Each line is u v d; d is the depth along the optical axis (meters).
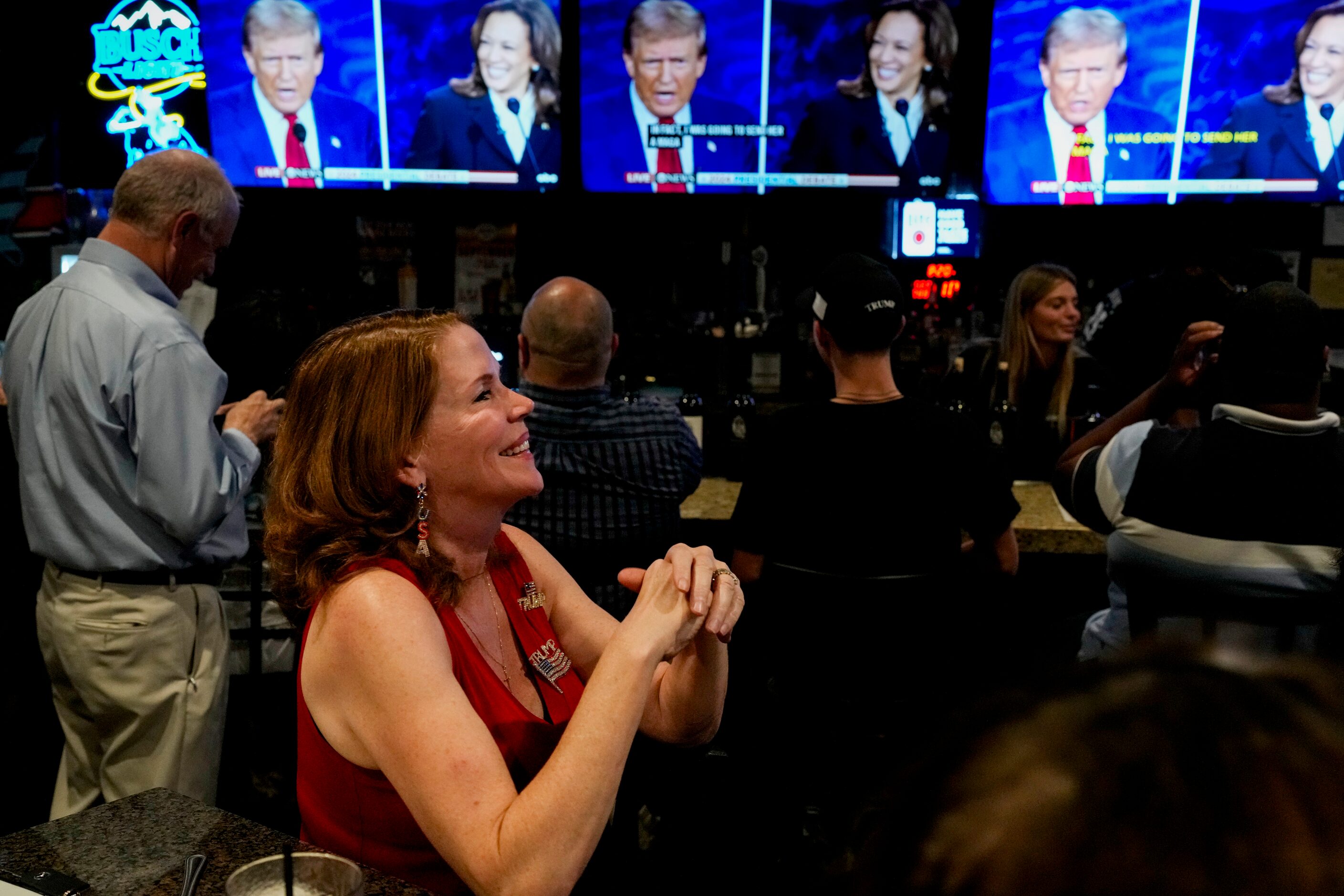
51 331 2.26
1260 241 3.82
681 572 1.29
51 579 2.39
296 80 3.35
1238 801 0.30
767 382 3.72
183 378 2.22
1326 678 0.34
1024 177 3.42
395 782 1.21
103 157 3.46
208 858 1.22
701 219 3.88
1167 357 3.52
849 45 3.30
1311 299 1.80
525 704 1.47
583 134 3.39
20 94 3.44
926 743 0.38
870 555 2.09
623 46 3.31
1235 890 0.29
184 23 3.34
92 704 2.38
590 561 2.39
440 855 1.25
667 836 2.84
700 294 3.78
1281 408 1.80
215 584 2.48
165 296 2.36
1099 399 3.53
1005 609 3.09
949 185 3.43
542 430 2.34
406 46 3.32
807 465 2.10
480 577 1.47
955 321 3.72
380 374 1.34
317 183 3.44
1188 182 3.36
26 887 1.15
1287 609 1.83
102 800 2.51
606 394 2.41
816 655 2.15
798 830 2.24
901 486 2.08
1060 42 3.27
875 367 2.12
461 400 1.35
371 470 1.34
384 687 1.21
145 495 2.23
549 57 3.32
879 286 2.08
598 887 2.34
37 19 3.36
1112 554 2.02
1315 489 1.80
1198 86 3.28
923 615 2.12
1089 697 0.35
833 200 3.72
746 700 2.95
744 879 2.72
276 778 3.04
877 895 0.34
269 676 3.04
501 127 3.39
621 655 1.23
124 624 2.33
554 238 3.90
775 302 3.80
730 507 3.17
